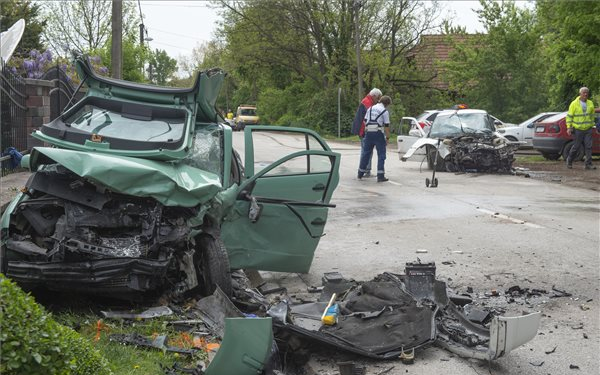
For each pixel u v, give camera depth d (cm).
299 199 758
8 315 339
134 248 592
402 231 1097
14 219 607
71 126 680
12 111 1423
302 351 535
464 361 542
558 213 1262
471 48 3988
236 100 7875
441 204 1377
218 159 729
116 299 648
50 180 617
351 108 5275
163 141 658
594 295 737
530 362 545
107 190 612
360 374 510
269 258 739
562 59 2927
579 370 529
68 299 644
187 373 484
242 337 470
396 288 634
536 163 2295
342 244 1001
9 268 583
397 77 5141
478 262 884
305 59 5734
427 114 2616
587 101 2059
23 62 1884
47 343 354
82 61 721
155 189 600
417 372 519
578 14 2388
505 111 3872
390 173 2000
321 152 763
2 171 1349
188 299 650
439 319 601
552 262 882
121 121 701
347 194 1532
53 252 579
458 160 1975
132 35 4600
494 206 1350
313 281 802
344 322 580
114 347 509
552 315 669
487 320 631
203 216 642
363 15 5175
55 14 4516
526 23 3794
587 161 2075
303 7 5356
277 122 5962
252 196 715
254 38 5612
